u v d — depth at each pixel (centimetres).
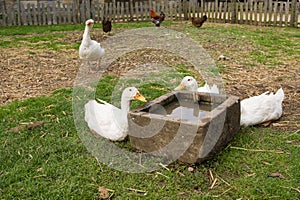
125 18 1296
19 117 445
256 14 1144
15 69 660
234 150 364
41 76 618
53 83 580
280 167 333
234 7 1195
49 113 456
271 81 577
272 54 753
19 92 541
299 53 757
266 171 326
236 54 756
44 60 723
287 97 505
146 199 292
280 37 930
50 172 330
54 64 693
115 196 298
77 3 1241
